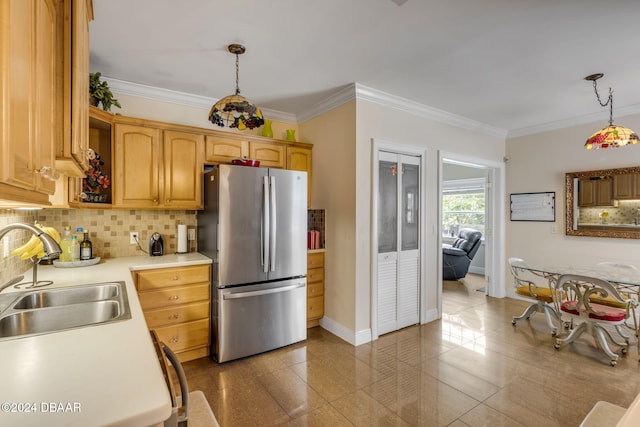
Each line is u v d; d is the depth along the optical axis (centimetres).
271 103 343
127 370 87
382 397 216
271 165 338
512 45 222
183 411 97
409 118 341
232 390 226
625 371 247
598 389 223
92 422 65
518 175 444
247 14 189
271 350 289
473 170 641
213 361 270
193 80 284
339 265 321
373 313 311
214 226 274
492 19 192
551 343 301
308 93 315
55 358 93
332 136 331
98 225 282
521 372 247
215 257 271
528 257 434
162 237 311
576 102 334
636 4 176
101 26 201
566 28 201
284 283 296
